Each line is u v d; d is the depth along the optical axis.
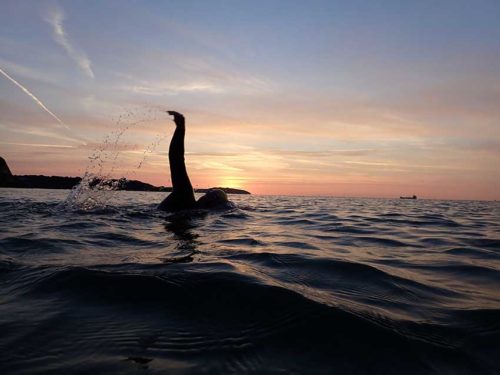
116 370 1.89
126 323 2.46
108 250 4.94
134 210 10.01
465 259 5.24
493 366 2.10
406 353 2.20
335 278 3.83
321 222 10.46
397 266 4.68
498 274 4.34
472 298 3.35
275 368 1.98
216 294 2.95
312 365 2.03
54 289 3.08
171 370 1.92
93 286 3.12
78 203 11.12
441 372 2.02
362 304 2.99
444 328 2.57
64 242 5.38
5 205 11.04
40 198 16.16
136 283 3.16
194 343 2.22
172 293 2.96
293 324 2.49
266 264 4.29
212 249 5.18
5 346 2.11
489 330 2.56
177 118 9.59
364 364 2.06
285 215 12.30
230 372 1.92
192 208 10.11
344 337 2.34
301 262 4.50
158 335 2.30
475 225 10.73
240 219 9.66
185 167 9.93
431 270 4.51
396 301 3.17
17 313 2.59
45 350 2.08
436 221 11.86
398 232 8.49
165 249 5.08
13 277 3.44
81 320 2.50
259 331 2.39
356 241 6.89
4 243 5.10
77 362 1.96
